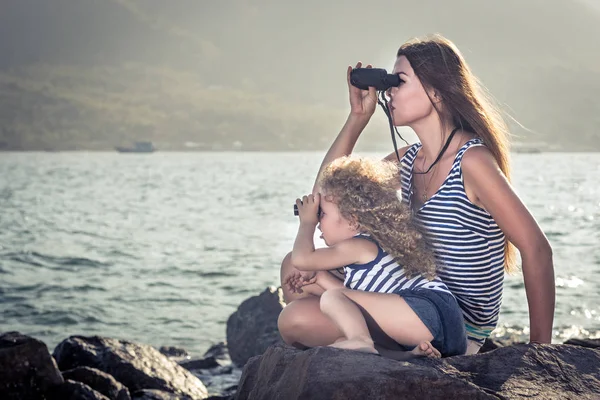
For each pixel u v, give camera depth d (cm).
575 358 303
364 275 324
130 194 6469
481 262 340
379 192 330
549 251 329
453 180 338
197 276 2275
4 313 1708
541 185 7425
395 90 362
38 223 3959
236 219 4266
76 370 723
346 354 282
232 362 1140
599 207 4616
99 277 2227
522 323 1473
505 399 267
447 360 299
